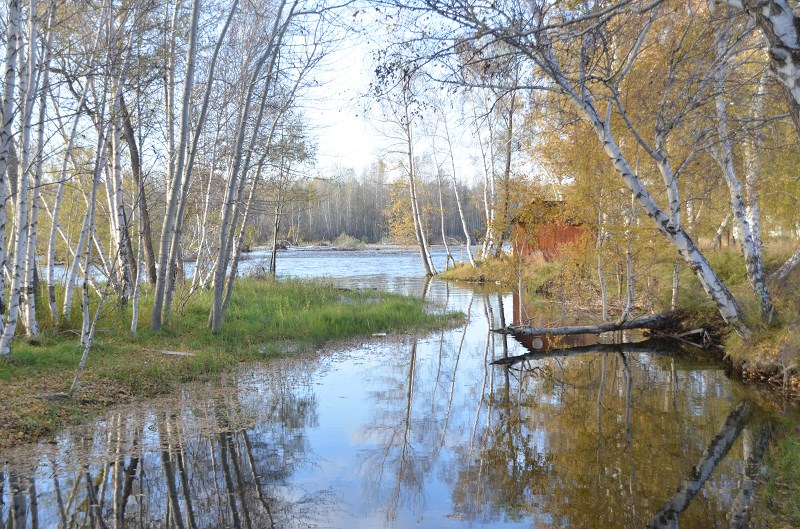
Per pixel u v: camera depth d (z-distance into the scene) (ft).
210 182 57.26
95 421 25.40
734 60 37.09
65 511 17.69
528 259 82.02
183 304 47.70
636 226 43.83
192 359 35.94
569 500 19.34
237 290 64.23
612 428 26.84
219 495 19.29
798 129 14.76
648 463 22.63
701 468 21.99
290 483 20.40
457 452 23.77
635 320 48.49
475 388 34.06
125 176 61.26
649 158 43.37
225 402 29.25
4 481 19.45
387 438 25.16
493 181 93.86
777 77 14.92
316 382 34.24
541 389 33.96
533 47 25.20
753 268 38.63
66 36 36.40
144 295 53.21
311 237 253.24
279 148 49.57
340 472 21.47
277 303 56.39
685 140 38.14
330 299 63.93
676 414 28.89
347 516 17.94
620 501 19.34
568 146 45.62
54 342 35.40
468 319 60.29
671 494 19.79
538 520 17.93
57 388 27.53
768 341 35.78
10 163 37.63
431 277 111.14
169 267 43.75
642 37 29.55
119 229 42.73
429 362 40.78
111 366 32.01
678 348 46.16
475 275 102.12
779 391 32.65
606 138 32.48
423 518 17.92
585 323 55.83
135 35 37.40
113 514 17.70
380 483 20.58
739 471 21.66
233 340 42.70
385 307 58.75
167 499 18.84
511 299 76.07
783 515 18.02
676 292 49.62
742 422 27.37
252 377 34.55
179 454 22.33
